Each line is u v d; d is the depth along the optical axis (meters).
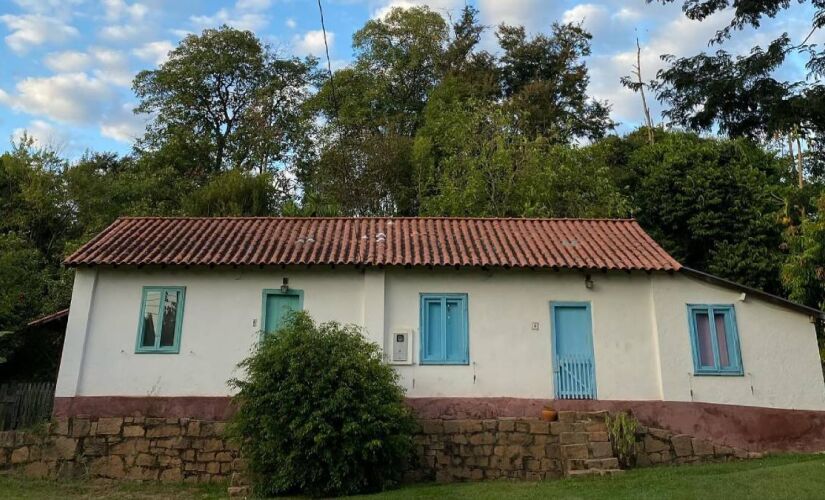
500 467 12.51
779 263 22.59
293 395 11.07
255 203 25.64
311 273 14.20
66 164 26.48
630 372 13.80
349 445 10.82
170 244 14.60
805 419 13.54
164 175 31.19
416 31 40.38
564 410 13.45
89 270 13.91
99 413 13.05
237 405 12.27
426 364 13.73
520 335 13.98
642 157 29.34
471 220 17.14
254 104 37.75
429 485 11.81
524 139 25.73
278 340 11.85
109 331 13.62
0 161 25.77
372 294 13.94
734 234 24.20
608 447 12.10
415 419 12.59
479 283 14.30
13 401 13.65
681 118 14.33
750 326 14.09
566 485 10.61
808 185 26.33
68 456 12.67
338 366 11.29
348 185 30.89
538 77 38.00
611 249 14.99
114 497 11.34
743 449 13.26
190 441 12.90
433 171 29.62
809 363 13.86
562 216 23.70
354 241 15.29
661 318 14.04
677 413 13.45
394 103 39.56
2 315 17.23
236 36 38.34
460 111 28.45
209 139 37.00
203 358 13.58
